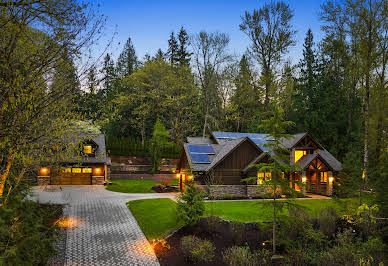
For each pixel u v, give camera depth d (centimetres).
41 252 825
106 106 1002
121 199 2416
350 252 1220
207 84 4169
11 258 705
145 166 4459
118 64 6284
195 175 2594
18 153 689
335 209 1847
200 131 5281
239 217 1755
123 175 4031
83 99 827
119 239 1409
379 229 1469
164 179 3841
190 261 1171
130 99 5078
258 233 1519
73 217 1772
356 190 1703
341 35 2595
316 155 2922
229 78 4200
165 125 5469
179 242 1371
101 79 800
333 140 3825
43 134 715
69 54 724
